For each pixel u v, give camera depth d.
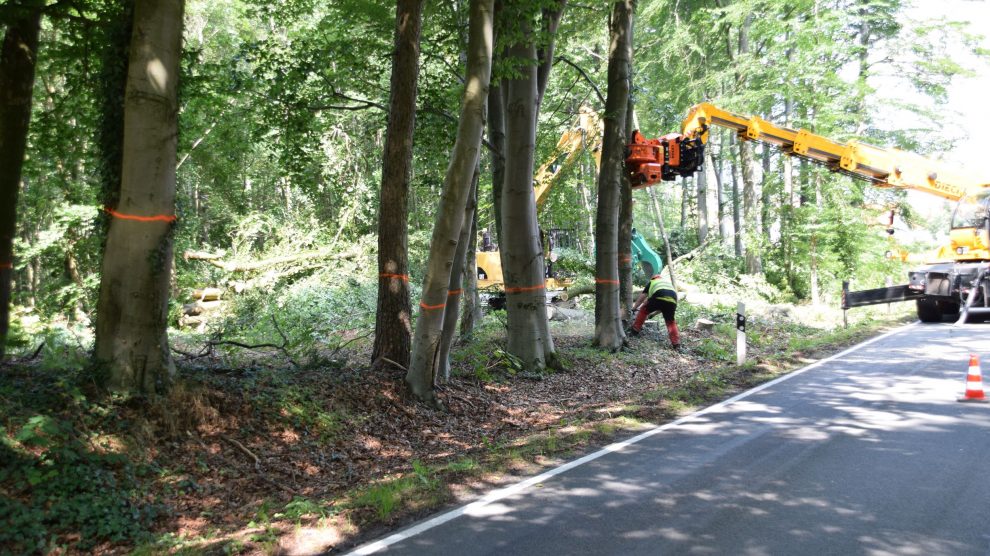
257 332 14.40
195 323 17.84
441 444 8.03
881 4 24.97
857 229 24.92
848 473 6.07
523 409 9.91
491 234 23.98
